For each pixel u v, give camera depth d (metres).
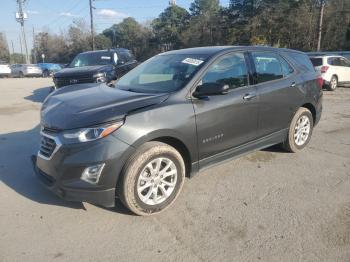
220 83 4.14
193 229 3.49
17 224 3.57
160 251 3.15
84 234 3.40
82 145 3.37
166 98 3.85
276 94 5.00
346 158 5.51
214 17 62.97
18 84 19.67
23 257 3.06
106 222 3.61
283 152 5.76
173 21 80.25
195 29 66.88
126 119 3.48
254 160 5.39
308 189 4.38
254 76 4.78
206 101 4.10
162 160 3.74
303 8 39.66
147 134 3.54
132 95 3.96
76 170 3.39
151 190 3.71
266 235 3.38
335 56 15.82
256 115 4.73
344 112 9.60
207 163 4.25
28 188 4.39
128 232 3.44
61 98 4.22
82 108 3.69
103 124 3.39
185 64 4.40
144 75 4.66
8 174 4.85
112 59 11.59
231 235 3.38
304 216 3.73
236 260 3.02
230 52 4.60
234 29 51.06
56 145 3.48
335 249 3.17
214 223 3.60
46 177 3.73
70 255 3.09
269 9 45.50
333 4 37.62
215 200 4.09
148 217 3.72
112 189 3.47
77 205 3.95
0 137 6.86
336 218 3.68
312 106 5.84
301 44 40.06
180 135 3.82
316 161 5.36
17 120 8.61
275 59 5.24
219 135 4.27
